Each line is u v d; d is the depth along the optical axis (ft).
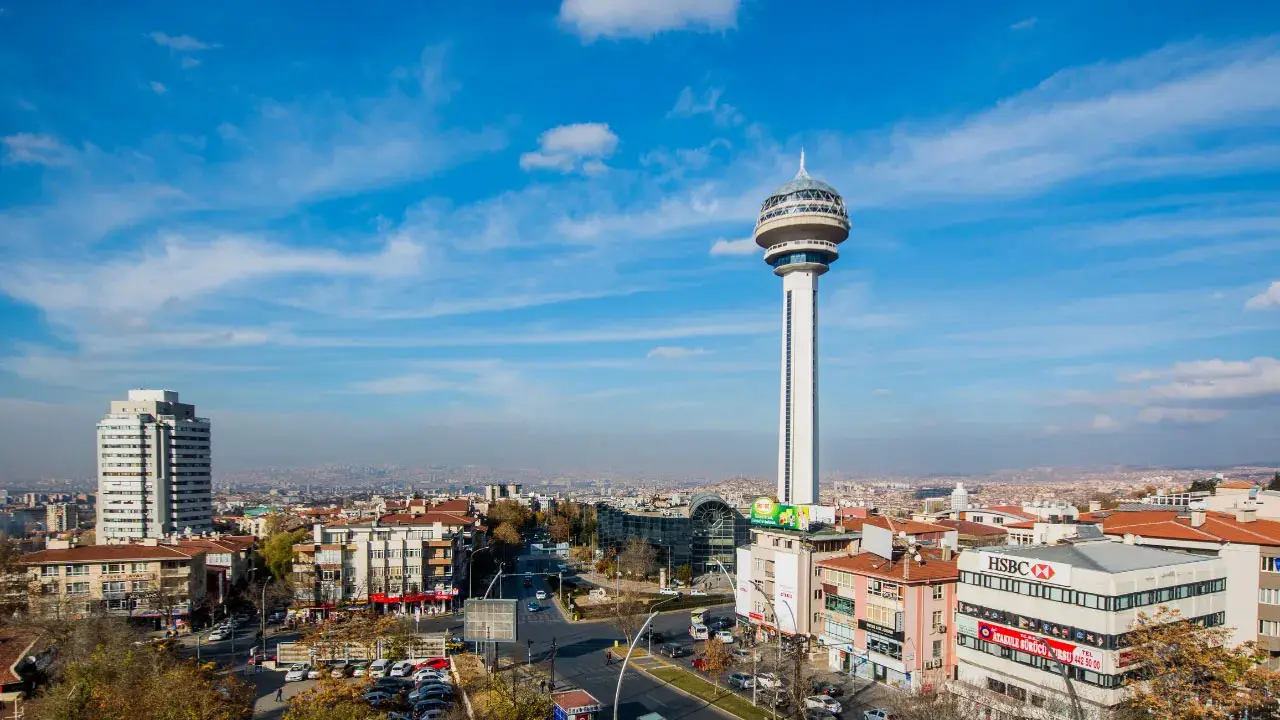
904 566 297.33
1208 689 177.99
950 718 214.90
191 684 204.23
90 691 208.85
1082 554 245.24
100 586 394.73
